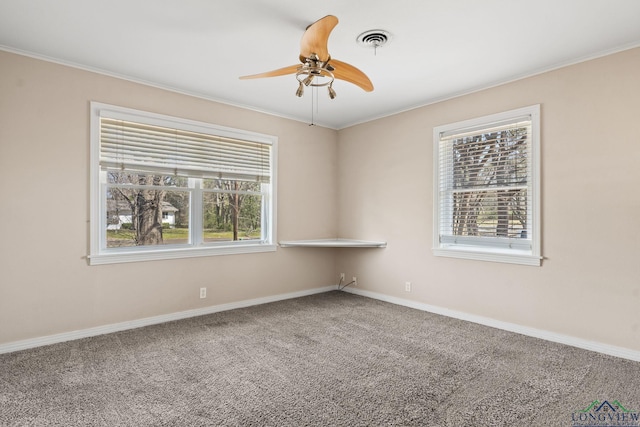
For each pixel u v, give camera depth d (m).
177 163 3.79
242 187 4.35
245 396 2.20
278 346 3.02
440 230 4.02
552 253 3.13
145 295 3.54
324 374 2.50
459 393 2.24
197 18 2.41
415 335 3.29
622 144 2.77
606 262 2.84
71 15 2.36
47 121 3.00
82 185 3.17
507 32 2.57
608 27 2.50
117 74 3.34
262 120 4.44
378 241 4.66
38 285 2.96
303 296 4.82
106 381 2.38
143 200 3.63
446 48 2.82
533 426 1.91
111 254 3.32
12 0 2.18
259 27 2.53
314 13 2.35
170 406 2.08
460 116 3.82
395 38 2.67
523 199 3.39
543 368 2.59
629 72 2.74
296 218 4.78
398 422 1.93
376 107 4.33
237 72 3.33
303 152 4.85
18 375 2.45
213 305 4.02
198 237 4.00
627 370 2.55
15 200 2.86
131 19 2.42
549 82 3.16
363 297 4.77
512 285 3.39
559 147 3.09
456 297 3.84
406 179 4.34
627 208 2.75
